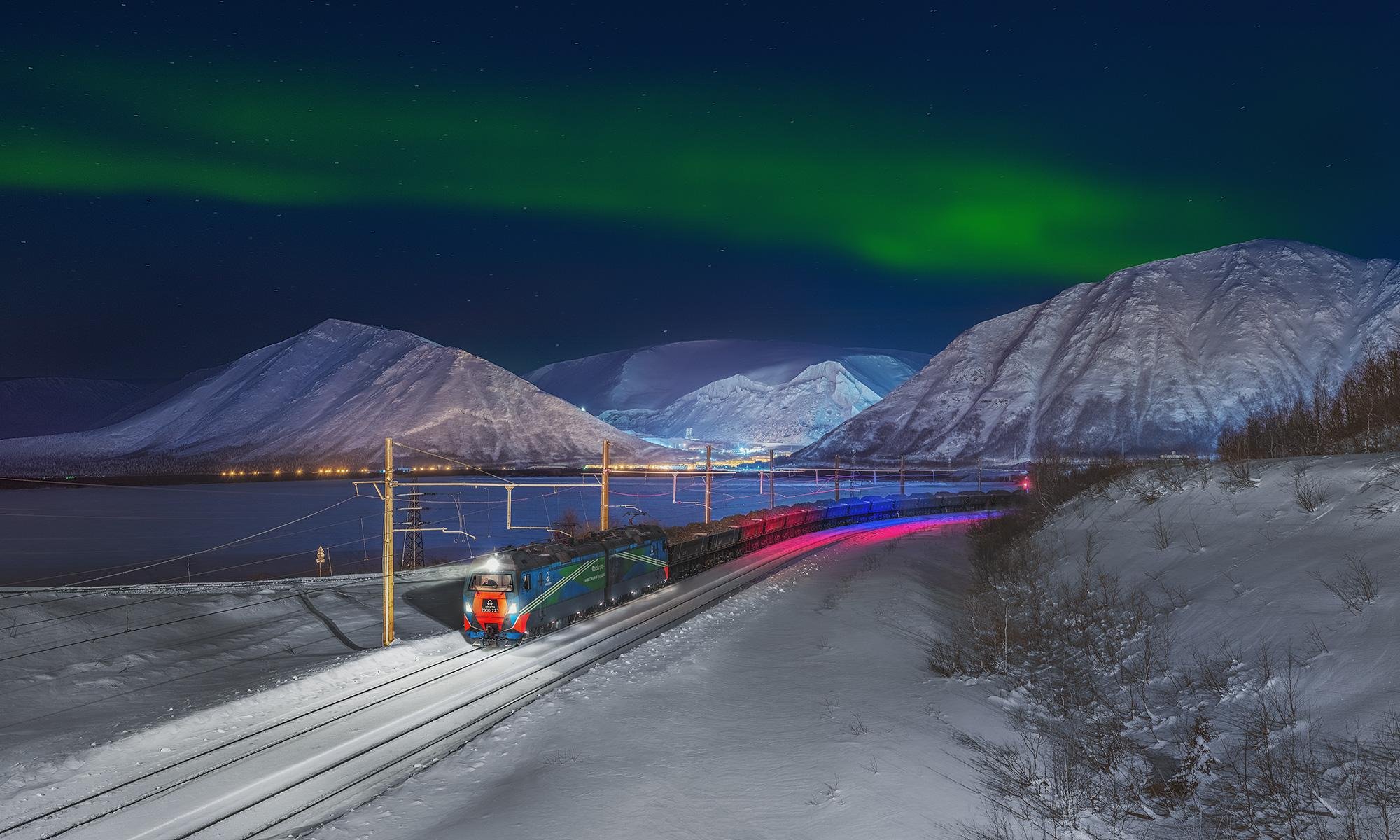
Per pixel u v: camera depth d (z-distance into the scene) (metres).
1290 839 12.24
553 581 30.44
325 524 108.69
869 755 17.62
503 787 16.84
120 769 18.06
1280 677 15.96
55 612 37.12
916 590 37.00
